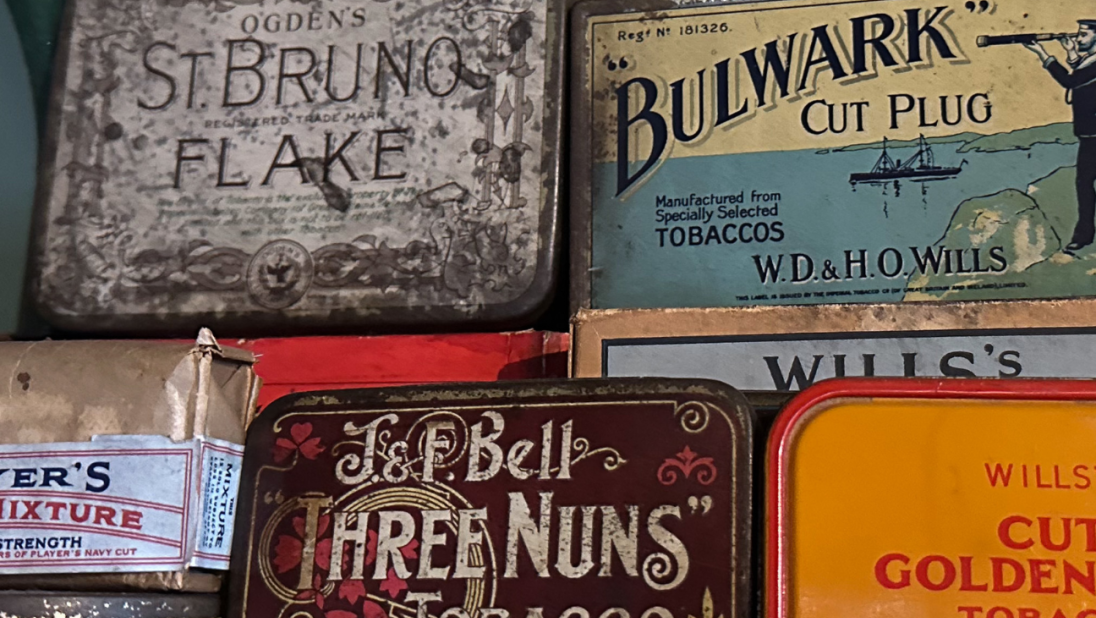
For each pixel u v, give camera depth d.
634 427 0.69
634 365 0.86
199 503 0.71
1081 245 0.90
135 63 1.09
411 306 0.98
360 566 0.70
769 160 0.98
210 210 1.03
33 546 0.70
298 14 1.08
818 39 1.00
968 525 0.64
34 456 0.71
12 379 0.73
